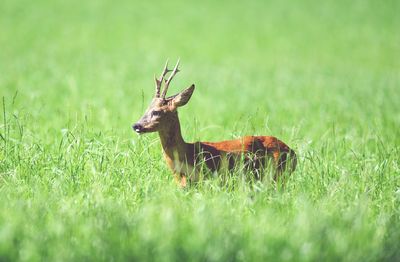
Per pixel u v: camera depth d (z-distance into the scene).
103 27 56.75
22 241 8.34
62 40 47.81
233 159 11.61
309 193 10.88
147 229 8.68
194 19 63.91
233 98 23.42
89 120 15.96
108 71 31.20
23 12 62.28
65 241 8.39
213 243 8.29
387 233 9.11
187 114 18.67
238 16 66.12
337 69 37.91
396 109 21.39
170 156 11.38
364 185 11.35
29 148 12.24
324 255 8.15
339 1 74.62
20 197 10.20
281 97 24.05
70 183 10.92
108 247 8.21
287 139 15.12
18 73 29.30
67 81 26.28
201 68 36.44
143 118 11.24
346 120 18.72
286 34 56.03
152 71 32.84
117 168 11.49
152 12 67.25
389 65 41.19
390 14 66.12
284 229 9.01
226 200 10.13
